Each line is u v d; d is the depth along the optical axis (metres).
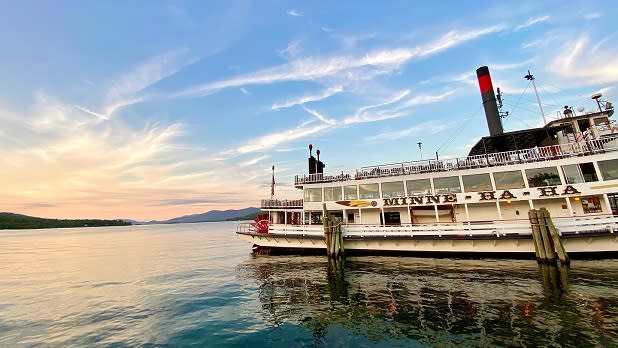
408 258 26.34
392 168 30.66
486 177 26.62
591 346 10.02
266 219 36.78
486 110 32.47
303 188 33.38
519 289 16.30
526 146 31.48
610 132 25.42
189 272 27.94
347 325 12.93
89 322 14.95
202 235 103.81
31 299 19.98
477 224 26.31
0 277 28.66
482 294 15.88
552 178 24.58
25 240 96.50
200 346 11.59
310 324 13.27
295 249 32.50
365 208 30.50
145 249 54.94
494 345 10.48
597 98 26.50
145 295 19.84
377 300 15.95
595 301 13.91
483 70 33.09
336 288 18.56
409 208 29.22
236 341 11.92
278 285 20.16
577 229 21.97
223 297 18.34
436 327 12.21
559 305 13.68
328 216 28.48
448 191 27.69
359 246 28.42
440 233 25.58
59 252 53.19
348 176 32.31
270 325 13.45
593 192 23.19
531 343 10.45
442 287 17.55
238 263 30.86
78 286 23.67
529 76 30.05
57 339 13.01
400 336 11.59
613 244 21.23
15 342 12.86
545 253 21.19
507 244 23.77
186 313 15.63
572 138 26.91
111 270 31.22
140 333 13.23
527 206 25.61
